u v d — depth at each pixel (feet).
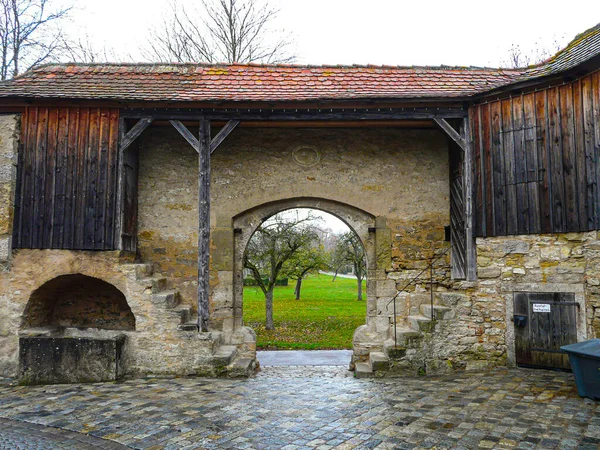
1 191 24.06
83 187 24.26
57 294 26.32
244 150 27.91
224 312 26.94
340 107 24.14
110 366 22.94
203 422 16.72
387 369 24.00
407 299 27.27
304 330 50.31
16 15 39.34
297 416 17.30
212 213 27.45
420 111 24.67
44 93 24.49
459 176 26.16
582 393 18.15
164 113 24.57
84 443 14.98
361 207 27.66
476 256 24.07
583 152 21.04
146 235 27.37
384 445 14.46
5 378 23.22
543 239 22.35
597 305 20.71
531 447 13.91
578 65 20.47
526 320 22.85
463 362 23.73
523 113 23.00
